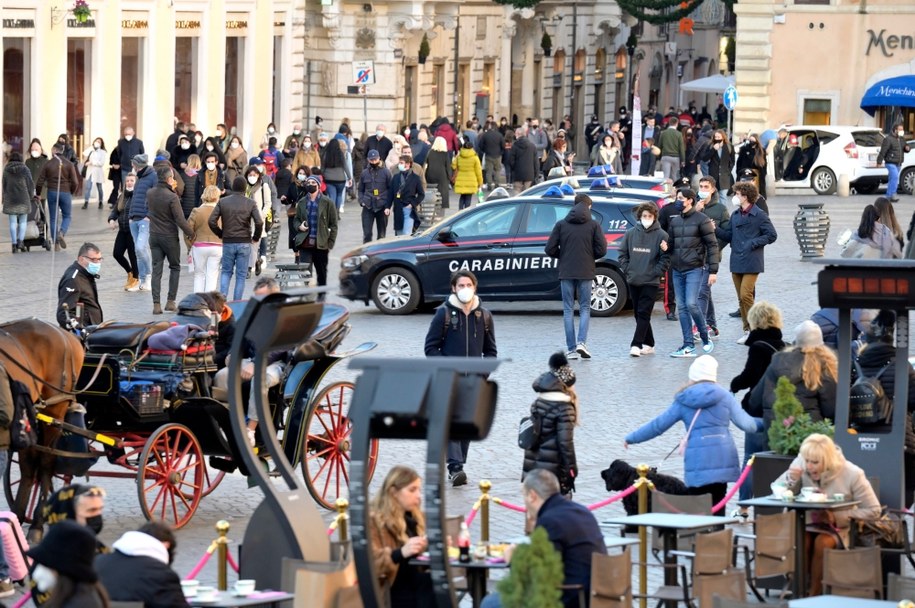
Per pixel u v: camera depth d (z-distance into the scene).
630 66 196.00
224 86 122.88
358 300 66.44
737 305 65.62
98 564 23.09
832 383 33.47
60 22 106.25
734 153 112.81
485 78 164.75
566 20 179.75
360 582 22.27
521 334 58.69
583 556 24.66
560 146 115.62
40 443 33.91
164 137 116.56
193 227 61.72
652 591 30.20
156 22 114.81
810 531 29.45
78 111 109.44
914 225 58.50
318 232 65.56
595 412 45.78
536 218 63.19
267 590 26.53
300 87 132.38
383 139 108.94
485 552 26.14
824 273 30.20
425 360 22.09
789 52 133.12
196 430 34.75
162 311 61.25
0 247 80.38
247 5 123.81
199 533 34.00
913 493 33.56
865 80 132.62
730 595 25.80
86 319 42.12
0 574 29.16
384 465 39.62
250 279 71.75
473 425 21.95
